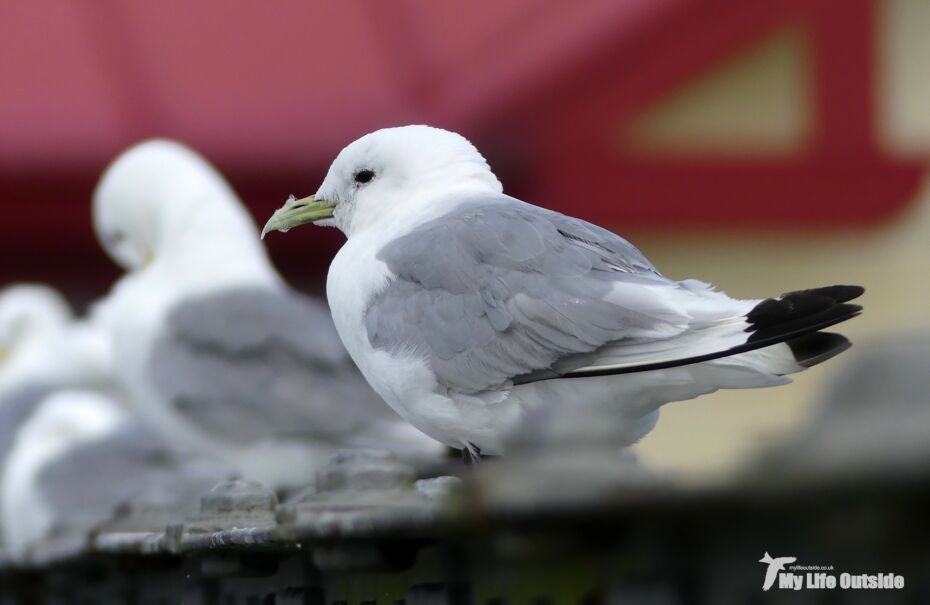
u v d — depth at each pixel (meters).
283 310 12.91
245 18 19.91
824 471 2.85
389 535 3.94
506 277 6.65
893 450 2.78
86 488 13.68
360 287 7.04
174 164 13.27
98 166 17.97
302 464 12.61
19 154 17.80
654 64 15.86
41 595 7.45
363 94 18.28
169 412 12.68
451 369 6.65
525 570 3.79
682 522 3.23
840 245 15.84
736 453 3.10
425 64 18.34
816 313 5.62
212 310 12.75
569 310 6.42
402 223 7.28
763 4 15.53
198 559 5.33
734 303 6.10
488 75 17.16
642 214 16.03
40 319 19.19
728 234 15.97
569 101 16.17
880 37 15.56
